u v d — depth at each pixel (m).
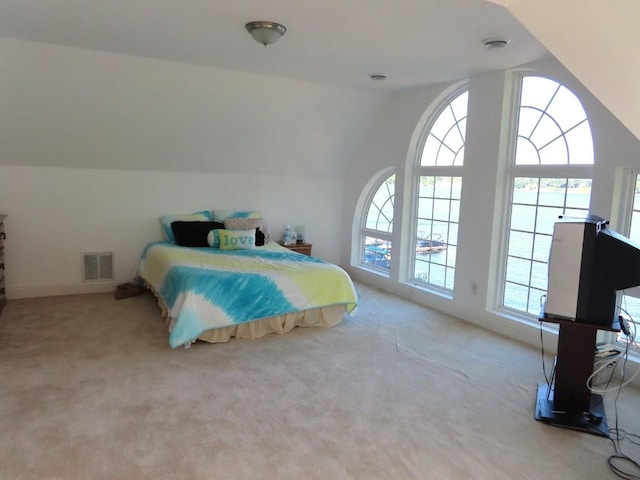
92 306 4.30
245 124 4.74
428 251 4.81
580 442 2.31
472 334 3.83
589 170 3.23
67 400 2.55
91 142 4.38
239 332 3.56
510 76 3.74
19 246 4.46
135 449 2.13
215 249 4.61
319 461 2.09
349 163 5.84
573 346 2.53
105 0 2.47
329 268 3.94
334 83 4.50
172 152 4.80
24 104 3.82
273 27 2.74
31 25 2.95
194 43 3.25
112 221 4.83
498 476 2.02
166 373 2.93
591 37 1.67
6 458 2.03
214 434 2.27
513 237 3.88
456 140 4.42
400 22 2.65
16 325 3.74
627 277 2.34
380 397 2.70
